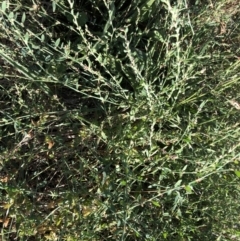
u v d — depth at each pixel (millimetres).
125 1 1792
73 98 1776
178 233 1653
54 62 1538
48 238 1601
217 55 1651
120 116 1640
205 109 1655
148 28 1761
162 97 1598
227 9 1743
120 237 1621
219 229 1621
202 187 1646
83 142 1612
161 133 1645
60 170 1700
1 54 1437
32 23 1626
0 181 1611
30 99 1697
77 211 1555
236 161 1522
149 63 1612
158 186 1577
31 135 1653
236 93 1712
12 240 1760
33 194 1593
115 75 1715
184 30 1696
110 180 1570
